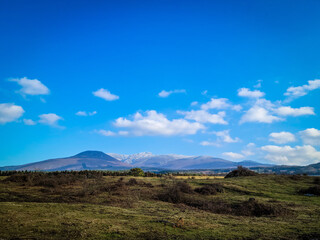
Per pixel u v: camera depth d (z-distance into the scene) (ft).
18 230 37.04
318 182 122.62
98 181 117.39
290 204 77.87
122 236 37.65
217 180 138.21
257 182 126.52
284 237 40.83
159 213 59.93
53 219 44.78
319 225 50.44
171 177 168.45
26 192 83.51
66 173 159.22
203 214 61.82
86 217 48.44
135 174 184.14
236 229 45.78
